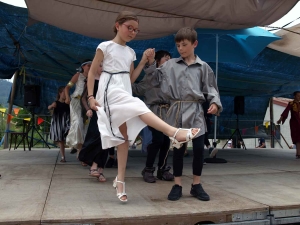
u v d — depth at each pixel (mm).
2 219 2021
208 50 6738
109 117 2453
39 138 9945
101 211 2252
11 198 2637
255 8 4520
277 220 2459
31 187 3104
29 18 5152
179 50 2701
